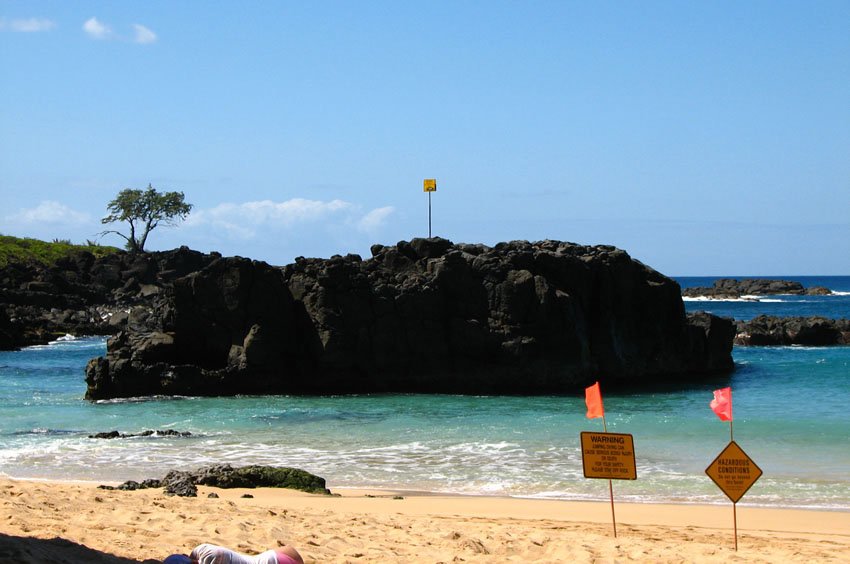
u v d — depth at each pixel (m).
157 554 9.02
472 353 39.88
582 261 42.38
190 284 39.47
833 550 11.88
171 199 117.00
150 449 24.23
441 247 43.00
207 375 38.34
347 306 39.94
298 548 10.20
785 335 62.06
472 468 21.23
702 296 144.00
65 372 47.22
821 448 23.36
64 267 90.31
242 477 18.20
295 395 38.69
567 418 30.23
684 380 43.28
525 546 11.02
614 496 17.91
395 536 11.44
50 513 11.00
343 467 21.52
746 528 14.45
